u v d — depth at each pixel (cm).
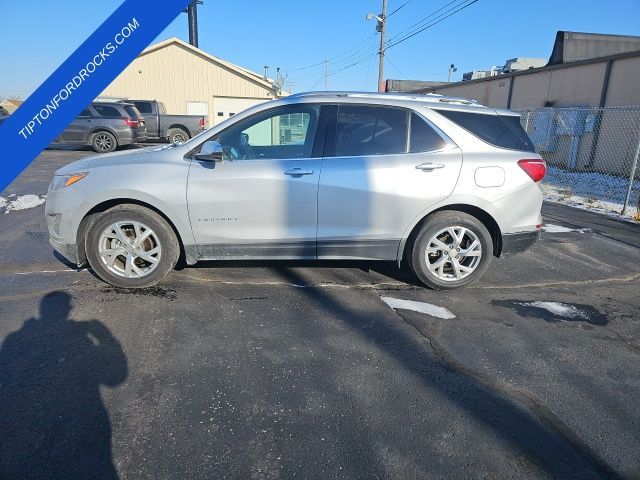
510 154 397
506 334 338
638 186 1123
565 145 1482
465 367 291
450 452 216
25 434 218
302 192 379
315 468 203
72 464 201
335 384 268
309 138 390
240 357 294
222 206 376
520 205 399
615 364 301
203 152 360
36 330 318
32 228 589
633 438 230
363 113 391
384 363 292
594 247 581
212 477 196
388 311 370
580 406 255
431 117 392
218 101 2381
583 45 1708
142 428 225
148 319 341
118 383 261
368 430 229
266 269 454
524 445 222
